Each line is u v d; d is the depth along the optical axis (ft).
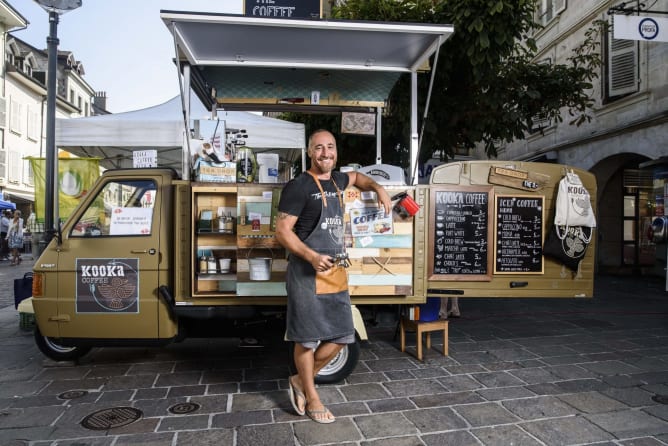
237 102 18.07
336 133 25.86
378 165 14.94
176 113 22.12
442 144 24.73
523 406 11.15
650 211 38.70
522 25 20.25
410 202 12.93
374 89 17.72
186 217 13.00
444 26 12.60
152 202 13.43
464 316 21.62
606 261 38.63
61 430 10.00
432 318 15.14
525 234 14.33
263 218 12.86
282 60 14.83
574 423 10.23
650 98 31.22
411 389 12.29
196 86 16.17
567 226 14.23
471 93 22.67
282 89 17.74
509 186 14.37
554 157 42.11
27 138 90.02
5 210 68.33
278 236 9.82
